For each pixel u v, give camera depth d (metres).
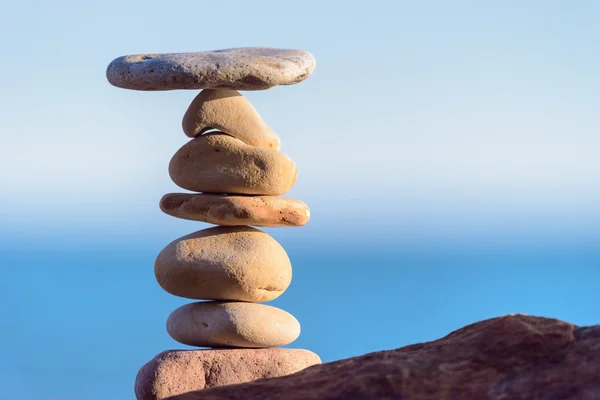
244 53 1.32
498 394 0.99
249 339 1.33
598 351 1.01
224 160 1.33
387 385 1.02
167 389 1.31
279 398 1.06
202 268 1.33
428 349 1.07
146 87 1.31
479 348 1.06
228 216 1.33
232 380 1.32
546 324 1.07
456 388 1.01
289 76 1.31
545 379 0.98
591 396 0.91
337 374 1.07
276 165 1.33
